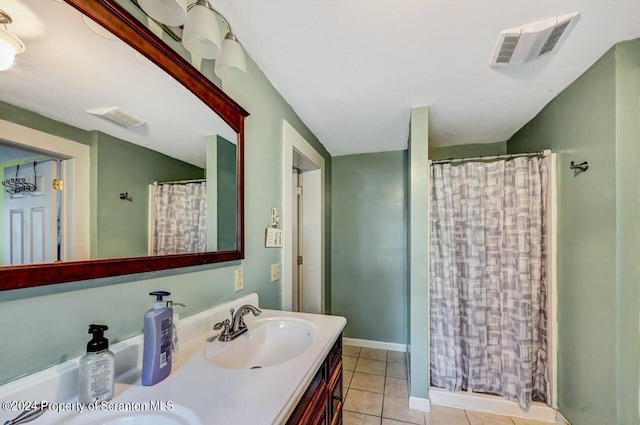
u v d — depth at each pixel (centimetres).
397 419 176
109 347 70
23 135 55
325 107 193
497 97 178
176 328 82
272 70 149
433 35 120
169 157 91
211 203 109
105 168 71
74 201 64
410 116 206
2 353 53
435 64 142
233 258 121
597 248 138
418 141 192
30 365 56
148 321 69
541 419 174
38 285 57
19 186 55
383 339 292
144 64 80
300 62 141
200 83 102
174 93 92
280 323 121
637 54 122
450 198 198
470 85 162
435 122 221
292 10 106
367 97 178
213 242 110
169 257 89
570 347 161
